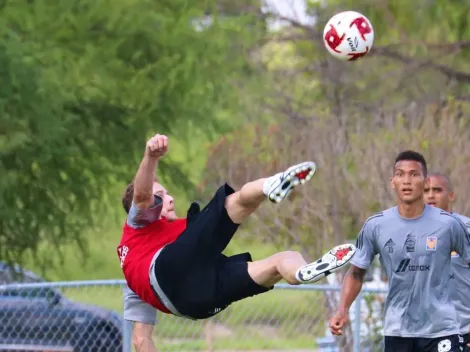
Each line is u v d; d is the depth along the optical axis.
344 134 43.69
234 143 49.00
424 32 64.75
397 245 23.38
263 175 46.78
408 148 41.31
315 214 42.34
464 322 25.02
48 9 48.56
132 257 20.69
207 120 53.56
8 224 49.69
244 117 60.62
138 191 20.25
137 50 51.81
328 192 42.31
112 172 53.06
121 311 34.22
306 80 67.69
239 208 19.38
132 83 50.44
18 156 47.53
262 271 19.19
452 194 26.83
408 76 62.44
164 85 51.62
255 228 44.06
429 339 23.34
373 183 41.44
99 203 52.97
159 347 33.22
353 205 41.84
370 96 64.94
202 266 19.62
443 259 23.25
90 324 32.75
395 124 44.78
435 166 40.75
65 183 51.00
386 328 23.84
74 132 49.91
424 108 53.31
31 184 50.19
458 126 42.69
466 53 64.75
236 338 33.53
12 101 45.44
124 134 52.22
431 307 23.27
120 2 49.69
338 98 63.19
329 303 35.09
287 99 62.03
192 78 52.12
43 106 46.03
